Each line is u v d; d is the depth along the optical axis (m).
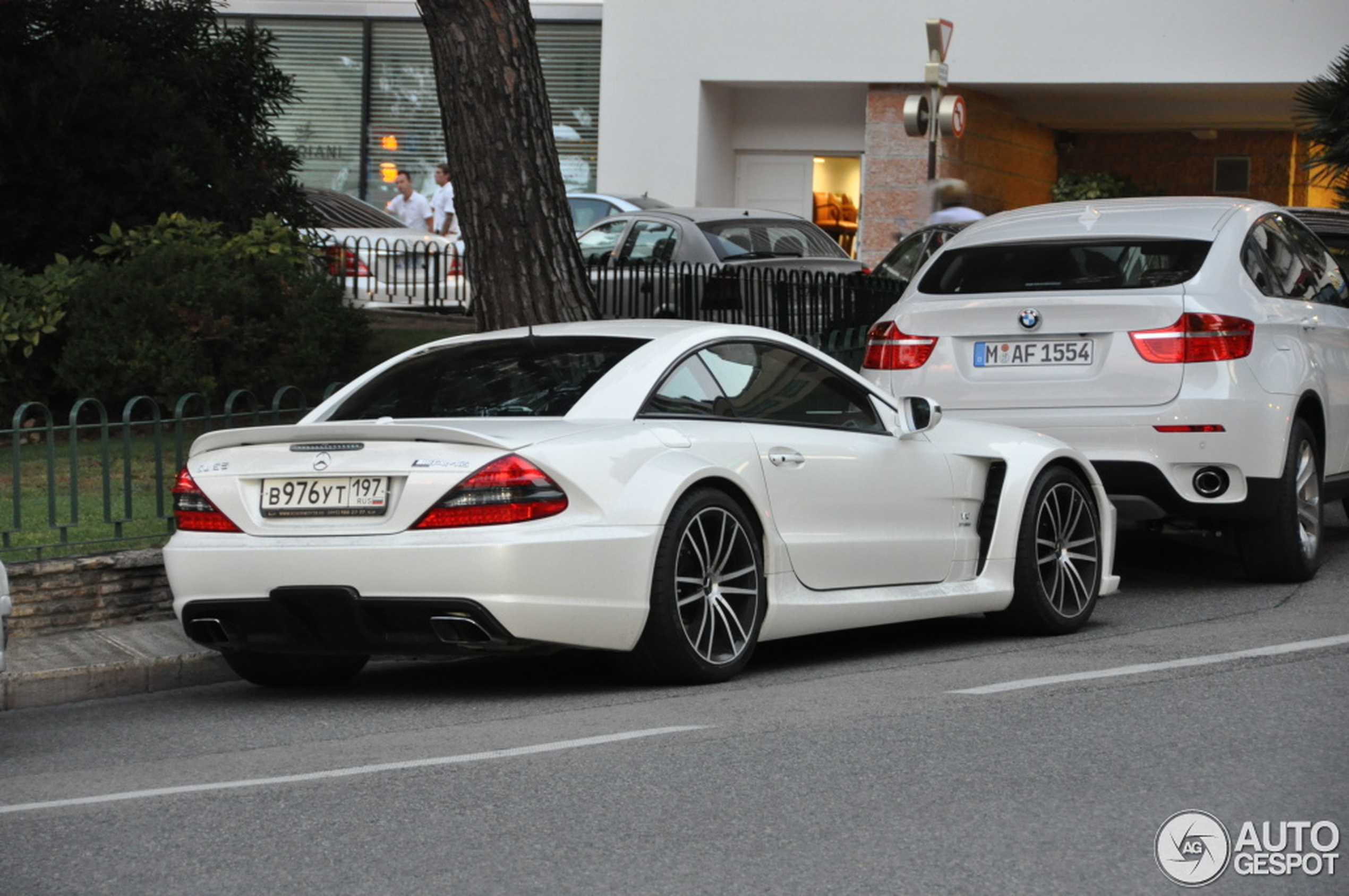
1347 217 23.58
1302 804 9.18
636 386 13.06
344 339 24.16
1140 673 12.80
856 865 8.25
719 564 13.09
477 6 21.11
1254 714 11.30
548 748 10.88
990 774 9.88
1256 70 45.56
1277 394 16.67
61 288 22.80
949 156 48.22
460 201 21.47
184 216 25.16
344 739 11.71
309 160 56.62
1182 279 16.66
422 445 12.23
